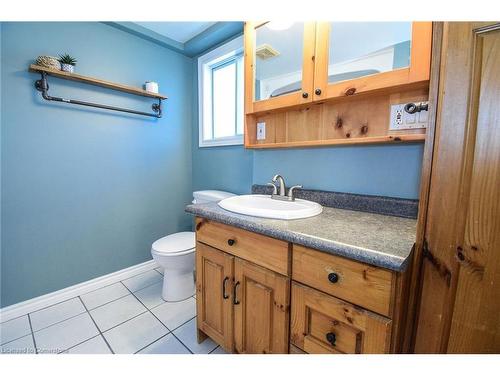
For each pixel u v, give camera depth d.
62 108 1.54
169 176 2.19
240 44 1.78
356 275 0.65
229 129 2.11
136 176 1.96
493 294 0.51
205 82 2.14
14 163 1.38
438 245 0.57
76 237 1.66
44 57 1.38
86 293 1.71
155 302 1.62
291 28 1.25
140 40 1.88
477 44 0.49
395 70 0.89
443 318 0.57
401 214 1.01
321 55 1.10
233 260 1.00
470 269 0.53
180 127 2.24
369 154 1.13
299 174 1.39
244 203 1.31
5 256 1.39
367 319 0.63
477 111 0.50
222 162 2.04
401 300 0.59
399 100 0.99
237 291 1.00
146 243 2.07
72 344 1.23
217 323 1.12
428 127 0.57
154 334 1.32
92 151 1.70
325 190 1.29
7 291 1.41
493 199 0.50
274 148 1.50
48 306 1.55
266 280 0.88
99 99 1.69
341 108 1.17
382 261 0.57
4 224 1.38
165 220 2.19
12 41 1.33
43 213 1.51
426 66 0.83
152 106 2.00
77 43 1.56
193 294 1.71
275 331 0.87
